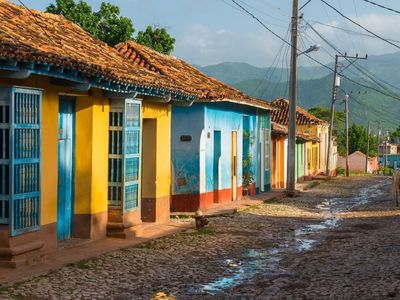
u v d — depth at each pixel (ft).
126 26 93.30
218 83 71.56
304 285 30.04
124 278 31.04
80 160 39.91
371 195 95.35
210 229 50.14
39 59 29.32
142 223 50.16
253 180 84.43
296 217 61.46
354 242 43.75
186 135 62.03
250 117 82.48
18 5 43.47
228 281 31.27
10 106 30.35
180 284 30.32
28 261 31.94
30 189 32.12
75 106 39.81
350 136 291.17
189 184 62.03
